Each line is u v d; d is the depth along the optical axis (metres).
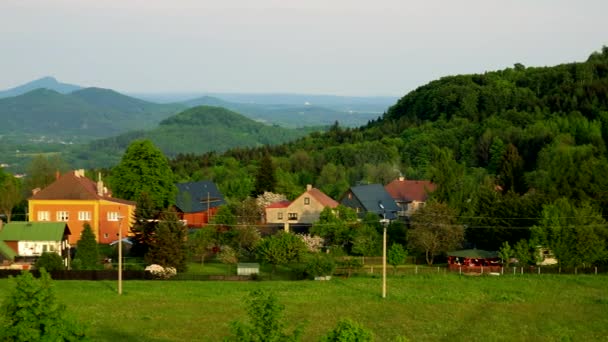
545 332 60.84
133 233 99.12
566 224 88.19
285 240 88.06
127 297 71.62
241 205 116.25
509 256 89.50
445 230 93.81
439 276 84.50
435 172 110.31
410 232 95.81
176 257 85.19
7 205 118.19
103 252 98.56
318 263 83.62
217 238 99.81
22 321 38.75
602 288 78.62
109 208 106.44
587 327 62.78
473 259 92.94
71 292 73.31
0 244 89.38
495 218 96.81
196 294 73.44
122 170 118.69
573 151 128.25
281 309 36.06
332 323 62.75
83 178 112.88
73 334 39.69
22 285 38.97
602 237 88.81
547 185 107.88
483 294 74.94
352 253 101.06
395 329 61.09
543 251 91.12
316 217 119.44
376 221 105.00
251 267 87.12
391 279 82.62
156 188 118.69
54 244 92.50
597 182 100.69
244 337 35.03
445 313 66.94
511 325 63.03
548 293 75.81
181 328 60.50
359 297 73.06
